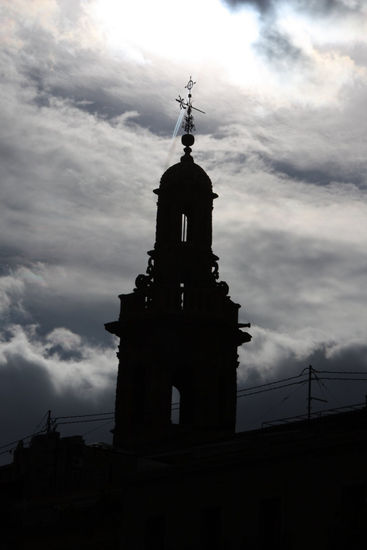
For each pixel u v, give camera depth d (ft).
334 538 179.32
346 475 181.37
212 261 247.91
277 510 190.19
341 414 200.75
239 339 244.63
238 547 192.65
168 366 236.43
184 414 239.91
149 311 239.91
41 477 240.12
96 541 220.84
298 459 188.44
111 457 230.07
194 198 249.34
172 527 204.23
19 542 231.09
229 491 197.06
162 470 207.92
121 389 240.53
